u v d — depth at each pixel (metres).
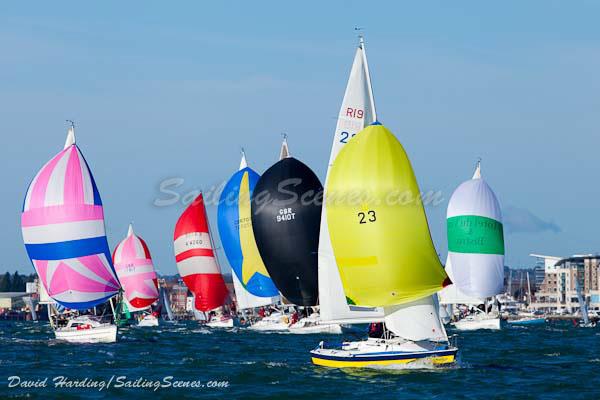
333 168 196.38
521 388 178.12
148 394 173.50
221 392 174.88
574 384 184.50
